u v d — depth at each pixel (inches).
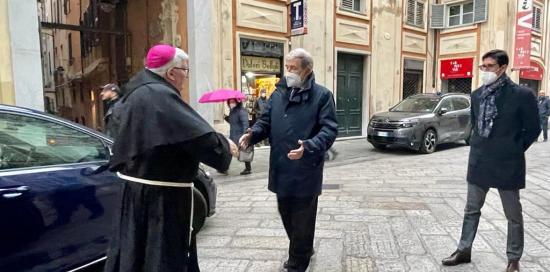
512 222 130.4
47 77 890.7
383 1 596.1
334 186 272.2
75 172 120.5
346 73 572.7
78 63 723.4
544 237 166.4
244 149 126.2
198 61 395.9
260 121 129.0
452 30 697.6
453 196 238.5
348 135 583.5
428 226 183.8
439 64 717.9
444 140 452.1
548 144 518.3
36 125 119.1
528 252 150.6
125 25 463.5
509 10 692.7
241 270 139.6
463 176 300.8
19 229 105.0
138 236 84.8
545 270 134.8
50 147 119.6
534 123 123.0
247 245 163.3
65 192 115.5
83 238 119.8
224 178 310.3
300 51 118.2
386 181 286.8
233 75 434.9
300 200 120.0
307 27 487.5
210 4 401.7
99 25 523.5
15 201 104.3
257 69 465.7
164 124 81.7
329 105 118.8
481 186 133.3
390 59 618.2
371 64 592.1
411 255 150.3
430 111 446.3
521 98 122.8
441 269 137.5
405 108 472.4
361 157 413.4
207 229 184.2
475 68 675.4
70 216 116.3
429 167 343.9
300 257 123.6
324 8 518.6
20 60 288.5
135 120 83.6
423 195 242.4
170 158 85.1
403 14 635.5
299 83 119.2
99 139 133.3
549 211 204.5
